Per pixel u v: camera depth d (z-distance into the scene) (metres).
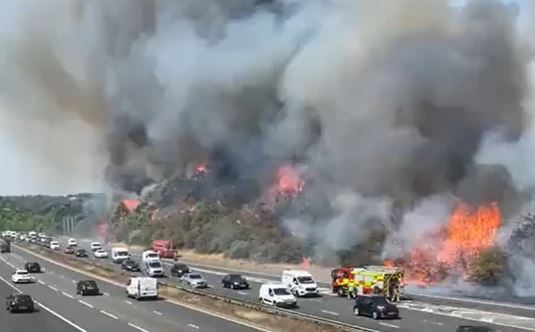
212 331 43.91
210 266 108.75
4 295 71.25
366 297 50.78
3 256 138.00
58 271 102.75
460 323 46.50
